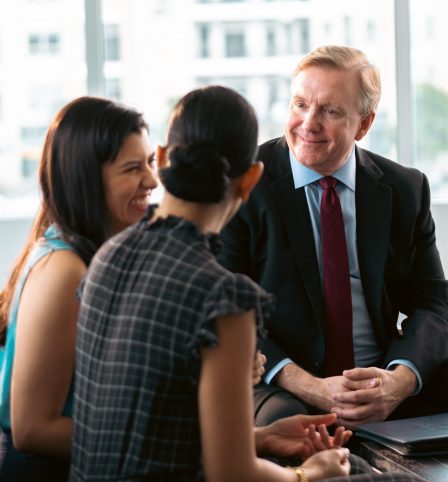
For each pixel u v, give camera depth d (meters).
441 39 4.80
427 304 3.25
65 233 2.09
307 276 3.08
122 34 4.79
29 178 4.81
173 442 1.66
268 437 2.27
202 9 4.85
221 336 1.62
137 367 1.66
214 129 1.71
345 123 3.03
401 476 1.85
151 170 2.19
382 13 4.78
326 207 3.09
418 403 3.12
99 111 2.13
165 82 4.85
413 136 4.78
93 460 1.70
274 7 4.88
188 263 1.67
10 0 4.73
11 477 2.05
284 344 3.10
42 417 1.98
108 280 1.74
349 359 3.09
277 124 4.89
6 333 2.21
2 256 4.54
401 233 3.21
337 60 3.05
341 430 2.21
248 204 3.12
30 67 4.79
